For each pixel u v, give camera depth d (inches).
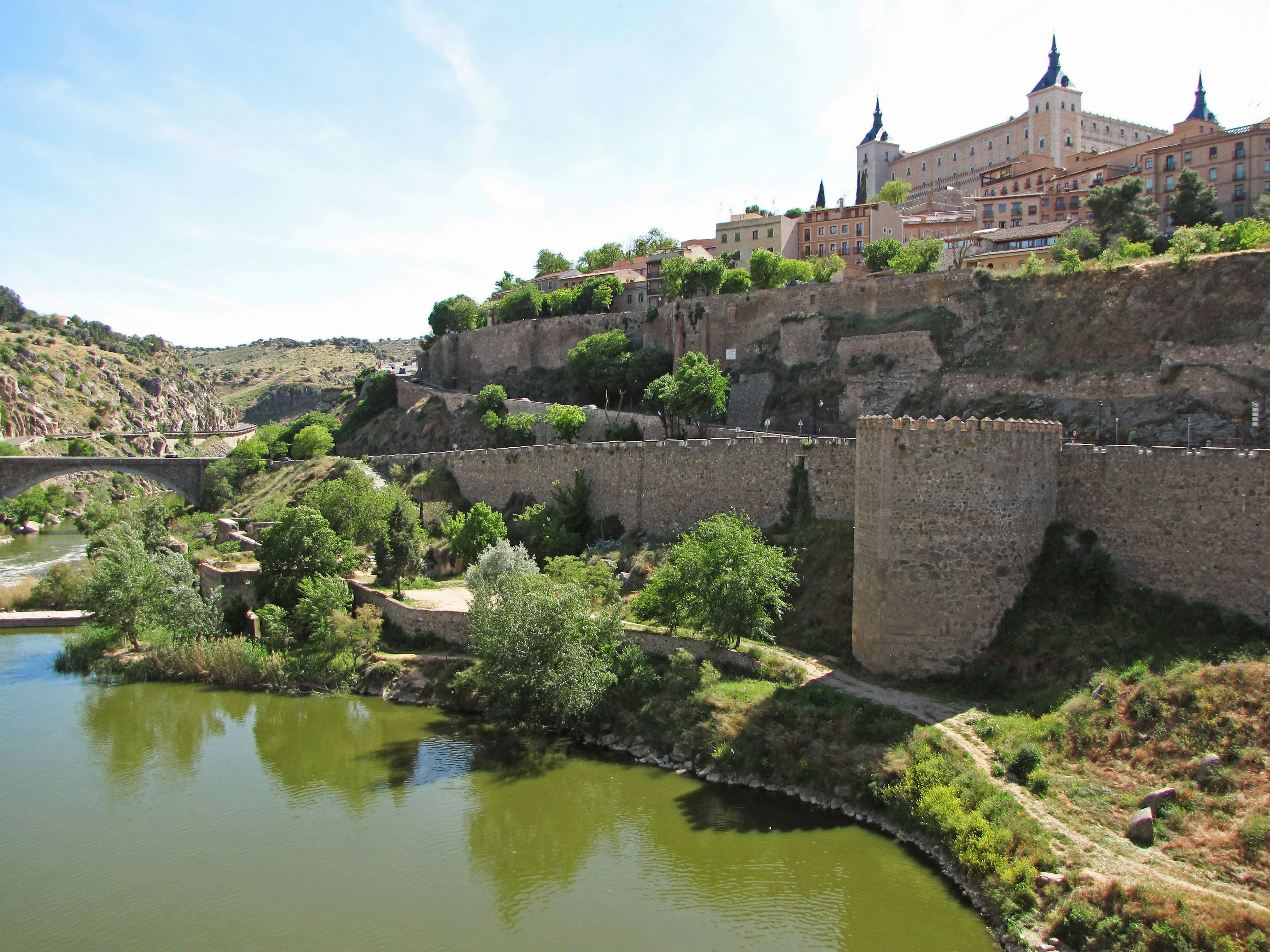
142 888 1243.8
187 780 1622.8
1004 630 1467.8
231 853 1334.9
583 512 2679.6
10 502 5689.0
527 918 1130.0
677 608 1824.6
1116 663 1320.1
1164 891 900.6
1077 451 1560.0
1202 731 1121.4
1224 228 2883.9
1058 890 967.0
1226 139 4138.8
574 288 5452.8
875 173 7785.4
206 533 3983.8
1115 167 5034.5
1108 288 2704.2
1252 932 821.2
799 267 4436.5
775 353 3673.7
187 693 2142.0
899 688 1466.5
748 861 1194.0
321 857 1316.4
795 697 1496.1
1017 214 5255.9
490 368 5300.2
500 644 1739.7
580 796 1443.2
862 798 1273.4
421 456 3659.0
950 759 1221.7
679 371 3454.7
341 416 6732.3
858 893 1102.4
